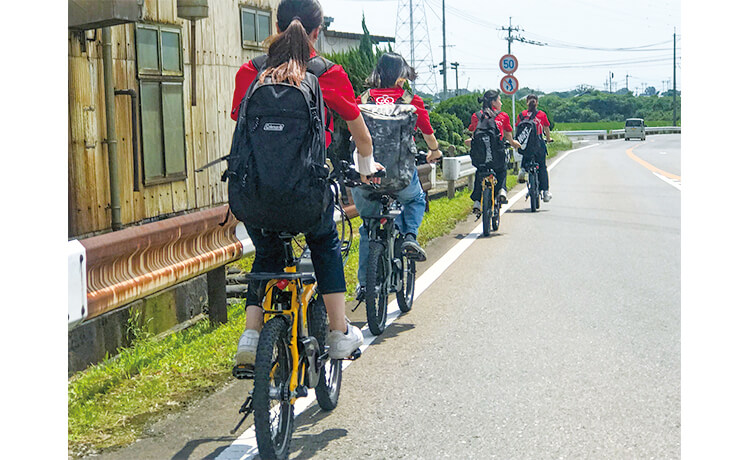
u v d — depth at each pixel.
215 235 6.32
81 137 6.45
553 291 7.86
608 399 4.78
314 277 4.32
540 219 13.78
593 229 12.45
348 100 4.11
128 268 5.07
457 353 5.74
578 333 6.29
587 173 27.16
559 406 4.66
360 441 4.16
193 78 8.36
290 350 3.95
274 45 3.87
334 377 4.65
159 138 7.95
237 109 4.15
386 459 3.93
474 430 4.30
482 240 11.30
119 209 6.94
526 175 14.89
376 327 6.14
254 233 3.97
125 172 7.30
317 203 3.72
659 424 4.39
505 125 11.65
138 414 4.45
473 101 32.38
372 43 18.03
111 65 6.86
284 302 3.95
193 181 8.71
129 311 6.06
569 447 4.08
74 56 6.34
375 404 4.71
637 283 8.23
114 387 4.88
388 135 6.01
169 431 4.24
